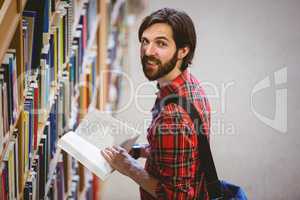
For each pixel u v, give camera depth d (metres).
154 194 2.23
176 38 2.16
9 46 2.23
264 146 4.64
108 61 5.04
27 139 2.46
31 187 2.50
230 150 4.61
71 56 3.34
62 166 3.27
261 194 4.09
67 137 2.44
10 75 2.13
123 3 6.18
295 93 5.06
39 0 2.50
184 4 6.40
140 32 2.25
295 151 4.59
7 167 2.16
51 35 2.75
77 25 3.57
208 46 5.59
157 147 2.12
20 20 2.21
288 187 4.23
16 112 2.25
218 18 6.06
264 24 5.89
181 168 2.11
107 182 4.45
